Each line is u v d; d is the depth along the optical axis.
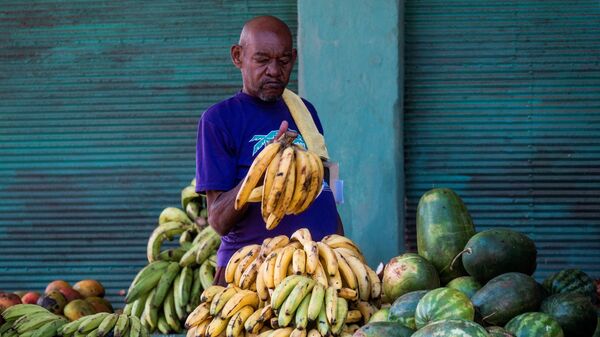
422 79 6.34
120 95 6.54
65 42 6.55
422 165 6.33
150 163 6.52
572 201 6.25
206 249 5.37
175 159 6.51
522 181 6.28
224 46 6.48
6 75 6.59
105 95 6.54
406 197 6.34
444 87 6.32
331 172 4.25
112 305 6.50
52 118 6.57
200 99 6.50
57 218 6.55
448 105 6.32
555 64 6.27
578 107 6.26
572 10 6.27
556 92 6.27
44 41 6.57
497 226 6.29
